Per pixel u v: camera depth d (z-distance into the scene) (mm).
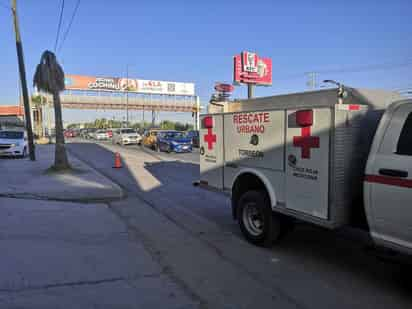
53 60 12578
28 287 3844
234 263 4707
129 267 4484
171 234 5969
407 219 3527
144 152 24984
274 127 4965
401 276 4367
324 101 5273
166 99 70500
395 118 3820
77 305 3488
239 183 5781
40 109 52156
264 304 3625
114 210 7684
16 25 16000
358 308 3598
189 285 4016
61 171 12562
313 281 4203
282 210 4863
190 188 10641
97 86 64000
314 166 4367
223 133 6086
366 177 3947
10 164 15289
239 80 35219
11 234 5621
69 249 5062
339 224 4199
